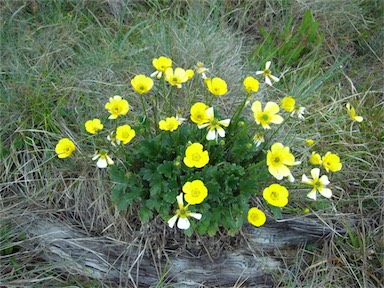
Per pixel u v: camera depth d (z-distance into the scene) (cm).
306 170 61
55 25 73
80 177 57
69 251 55
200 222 52
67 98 65
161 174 52
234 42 78
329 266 57
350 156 63
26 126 61
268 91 70
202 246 56
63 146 48
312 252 59
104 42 71
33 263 54
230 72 71
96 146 59
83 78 67
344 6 83
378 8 85
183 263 56
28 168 58
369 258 58
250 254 57
